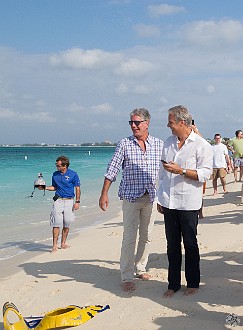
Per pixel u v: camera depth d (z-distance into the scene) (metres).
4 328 5.02
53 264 7.96
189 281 5.82
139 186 6.18
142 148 6.23
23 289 6.56
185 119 5.59
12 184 23.14
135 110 6.21
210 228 9.93
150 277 6.63
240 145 19.53
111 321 5.12
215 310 5.20
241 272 6.54
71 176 9.22
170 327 4.83
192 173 5.51
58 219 9.09
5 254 9.00
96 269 7.39
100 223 12.53
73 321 5.06
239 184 19.22
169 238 5.87
